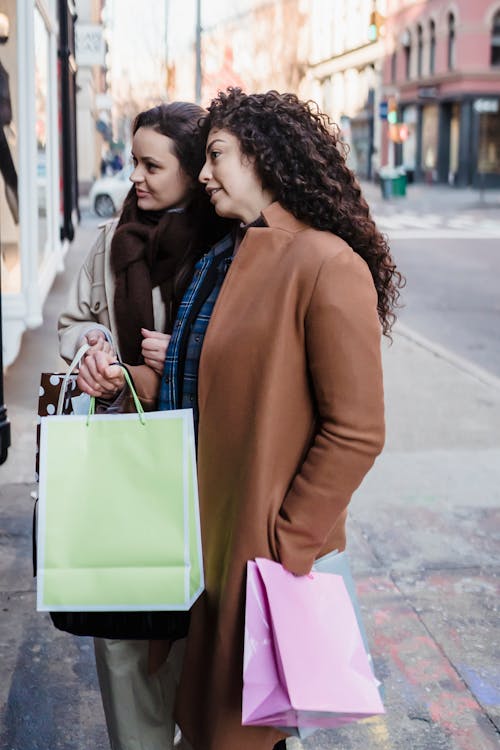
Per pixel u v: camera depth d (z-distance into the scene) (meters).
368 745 2.71
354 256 1.76
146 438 1.76
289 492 1.80
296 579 1.78
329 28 57.53
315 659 1.66
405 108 46.66
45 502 1.75
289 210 1.82
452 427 5.89
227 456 1.83
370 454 1.75
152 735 2.15
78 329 2.18
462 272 13.35
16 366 7.11
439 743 2.72
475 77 39.41
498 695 2.97
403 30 46.00
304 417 1.81
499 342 8.62
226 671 1.83
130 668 2.08
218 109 1.85
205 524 1.87
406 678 3.05
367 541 4.12
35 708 2.88
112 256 2.08
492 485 4.86
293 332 1.76
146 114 2.04
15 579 3.70
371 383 1.73
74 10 17.28
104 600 1.74
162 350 1.98
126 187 21.42
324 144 1.83
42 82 9.62
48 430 1.77
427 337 8.80
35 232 7.65
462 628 3.38
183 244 2.06
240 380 1.79
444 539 4.16
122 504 1.76
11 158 7.32
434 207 29.11
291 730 1.73
